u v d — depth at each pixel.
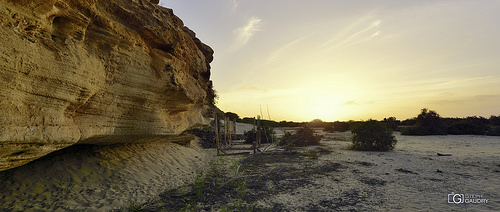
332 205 5.96
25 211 4.81
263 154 15.41
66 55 4.93
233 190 7.52
